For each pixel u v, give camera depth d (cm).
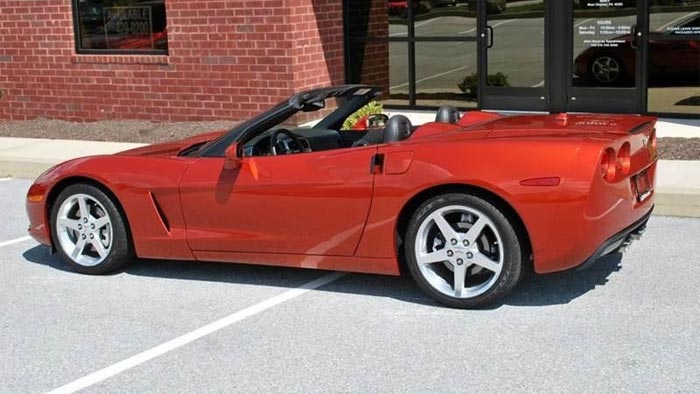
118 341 581
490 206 579
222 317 617
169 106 1392
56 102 1474
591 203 564
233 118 1347
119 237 702
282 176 638
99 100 1443
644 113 1230
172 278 707
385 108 1395
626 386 486
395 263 618
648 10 1203
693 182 887
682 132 1124
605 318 584
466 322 586
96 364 546
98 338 588
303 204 633
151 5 1388
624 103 1239
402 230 619
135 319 620
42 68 1473
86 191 704
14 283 710
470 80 1330
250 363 538
